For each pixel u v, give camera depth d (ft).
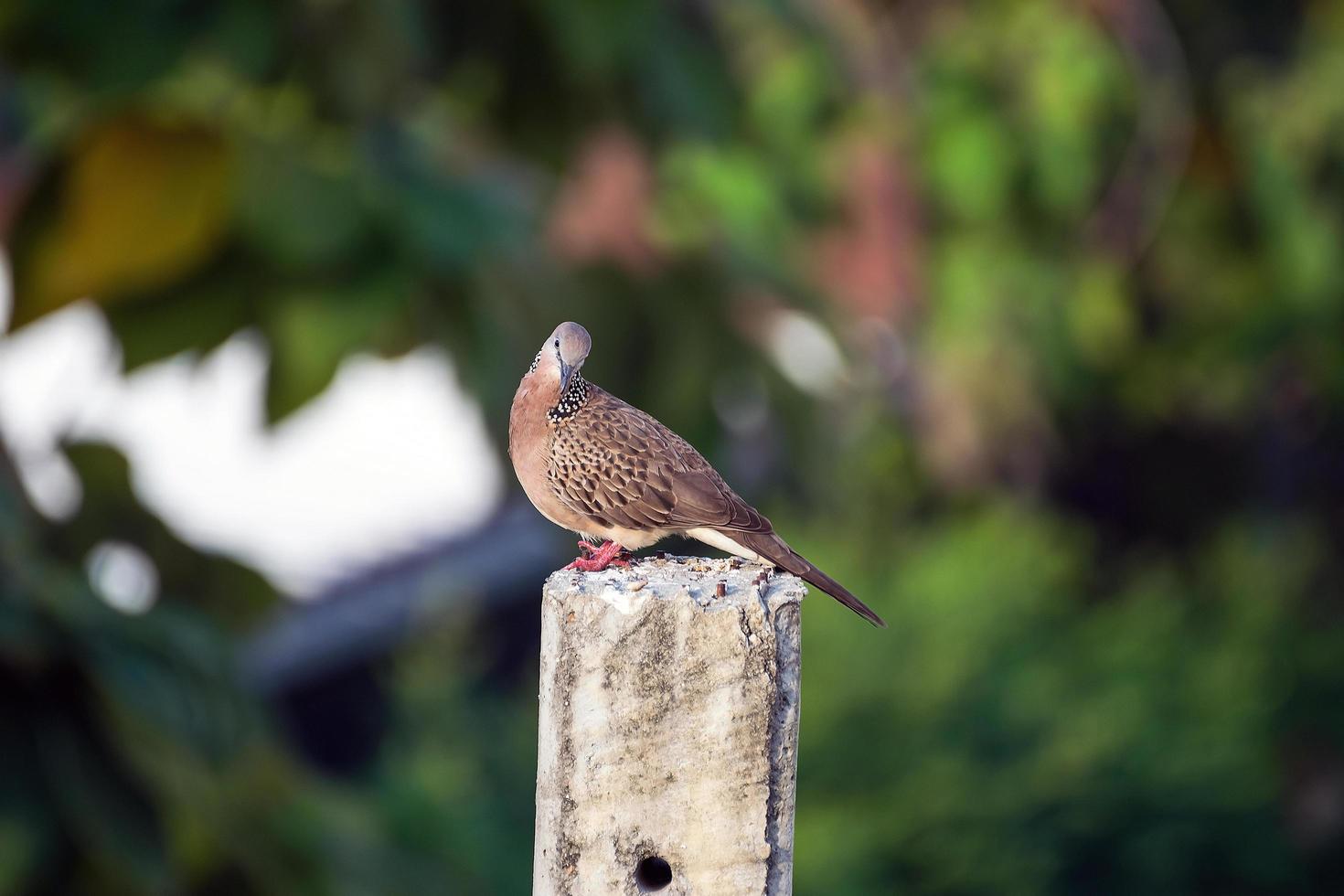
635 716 13.70
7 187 22.94
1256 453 105.70
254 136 22.49
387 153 24.23
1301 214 82.69
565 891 13.88
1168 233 83.20
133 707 18.97
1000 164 77.20
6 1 22.08
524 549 69.36
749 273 31.40
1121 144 79.41
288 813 21.18
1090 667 67.15
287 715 67.26
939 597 66.39
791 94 52.39
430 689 58.13
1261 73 87.40
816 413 32.22
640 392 29.58
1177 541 108.37
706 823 13.75
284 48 24.30
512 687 73.87
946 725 61.57
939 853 57.77
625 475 17.51
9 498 20.59
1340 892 71.00
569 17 26.43
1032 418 88.43
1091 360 89.30
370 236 22.43
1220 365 92.22
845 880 55.06
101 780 18.31
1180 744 64.28
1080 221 81.46
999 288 80.79
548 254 28.48
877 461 85.81
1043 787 60.44
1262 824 64.34
